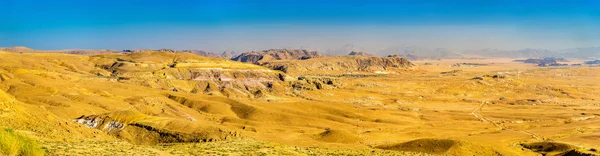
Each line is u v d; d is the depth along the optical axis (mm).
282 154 75000
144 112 148000
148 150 64750
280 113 175750
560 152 110812
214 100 191500
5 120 68312
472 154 99812
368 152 90375
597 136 142875
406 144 106000
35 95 142000
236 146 82062
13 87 150125
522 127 179125
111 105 146375
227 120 160125
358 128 166750
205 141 96500
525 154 109375
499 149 106062
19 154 41406
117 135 102562
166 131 103438
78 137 75000
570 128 167500
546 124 186875
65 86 171000
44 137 66250
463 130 169000
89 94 164000
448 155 96125
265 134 129625
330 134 125812
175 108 165125
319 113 191375
